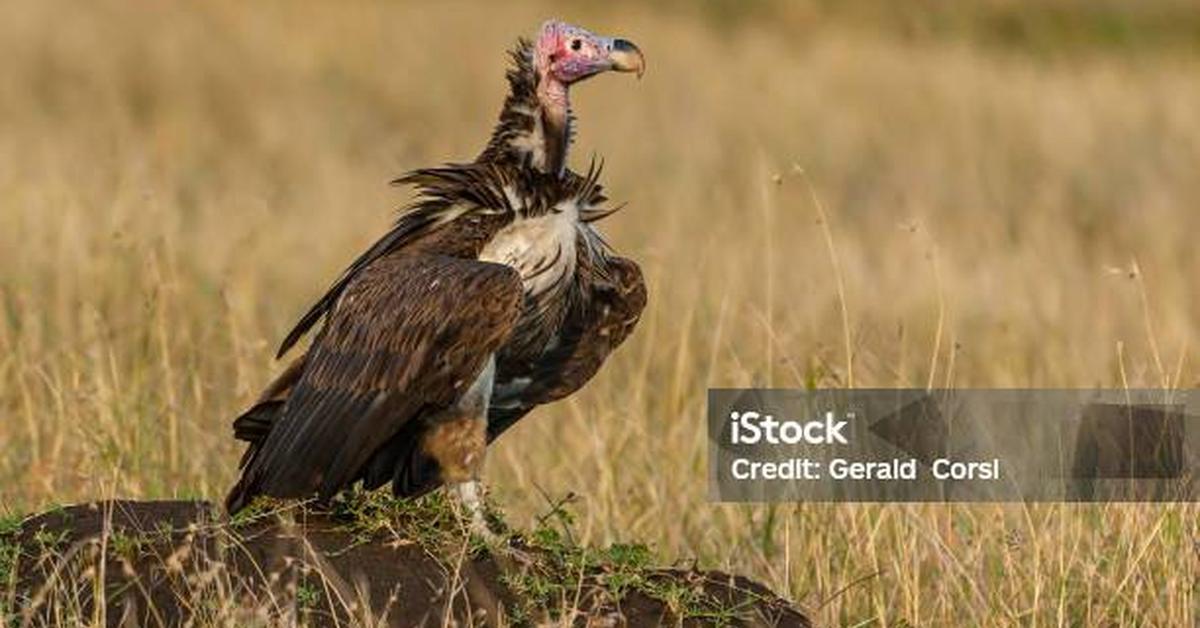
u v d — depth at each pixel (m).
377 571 10.62
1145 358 18.20
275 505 11.01
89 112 39.91
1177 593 12.27
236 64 46.38
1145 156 36.56
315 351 11.16
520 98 12.12
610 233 26.31
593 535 13.92
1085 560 12.71
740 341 19.16
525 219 11.57
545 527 11.86
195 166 33.69
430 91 45.47
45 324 18.19
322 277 23.09
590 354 12.10
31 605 10.09
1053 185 33.47
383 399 10.87
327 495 10.96
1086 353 19.61
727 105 42.56
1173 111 41.16
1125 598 12.37
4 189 25.00
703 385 17.36
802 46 51.72
